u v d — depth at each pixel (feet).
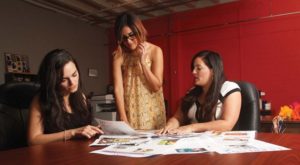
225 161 2.72
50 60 4.83
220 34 17.83
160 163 2.75
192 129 4.83
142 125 6.05
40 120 4.84
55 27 18.12
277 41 16.14
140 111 6.06
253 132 4.16
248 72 16.94
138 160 2.90
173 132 4.55
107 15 19.85
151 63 6.11
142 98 6.08
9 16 15.24
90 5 18.29
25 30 16.11
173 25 19.44
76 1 17.69
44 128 4.92
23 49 15.92
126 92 6.24
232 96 5.46
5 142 5.20
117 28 5.96
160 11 19.51
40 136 4.60
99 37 21.80
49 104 4.84
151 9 18.94
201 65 5.78
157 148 3.37
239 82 5.89
